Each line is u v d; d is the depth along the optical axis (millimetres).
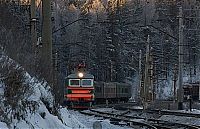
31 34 41250
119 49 183125
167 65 177375
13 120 19625
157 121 53156
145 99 70000
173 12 185625
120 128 44688
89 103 84125
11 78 20312
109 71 180000
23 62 26922
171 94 189250
